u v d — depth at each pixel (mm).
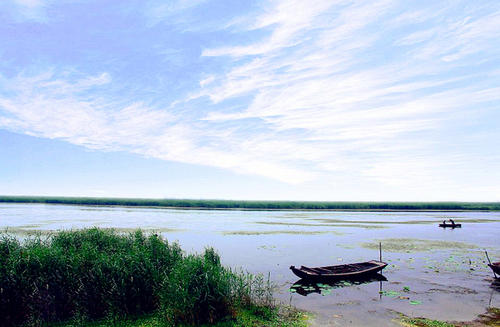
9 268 10367
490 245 28266
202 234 32469
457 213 85500
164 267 13062
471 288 15211
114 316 10555
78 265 11289
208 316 10594
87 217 49656
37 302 10164
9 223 38344
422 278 16969
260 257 21734
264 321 10961
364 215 70375
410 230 39688
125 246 14875
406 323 11039
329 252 23938
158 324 10297
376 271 17094
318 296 13844
